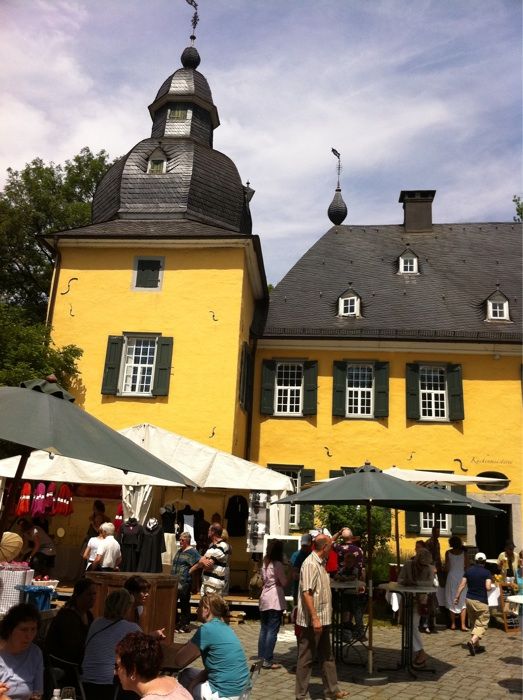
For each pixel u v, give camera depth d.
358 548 11.30
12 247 26.55
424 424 20.34
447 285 23.27
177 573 11.44
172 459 13.30
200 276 18.78
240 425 19.17
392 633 12.12
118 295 18.88
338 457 20.30
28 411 4.45
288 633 11.72
